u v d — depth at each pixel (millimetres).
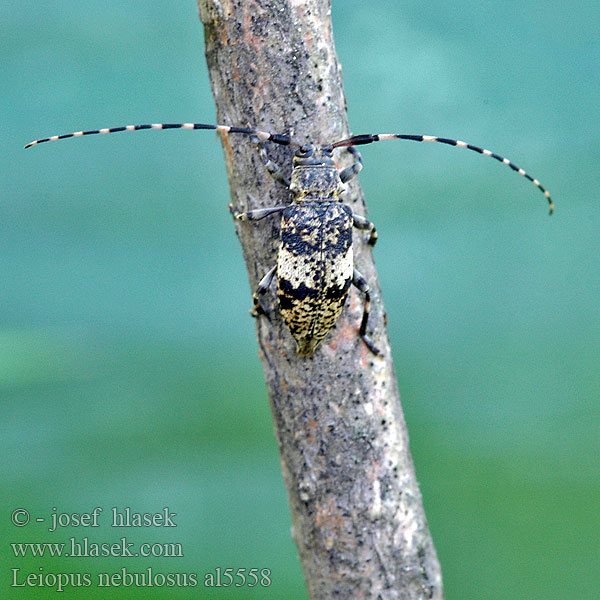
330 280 172
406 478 172
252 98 171
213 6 170
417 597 172
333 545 172
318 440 172
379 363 172
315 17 171
